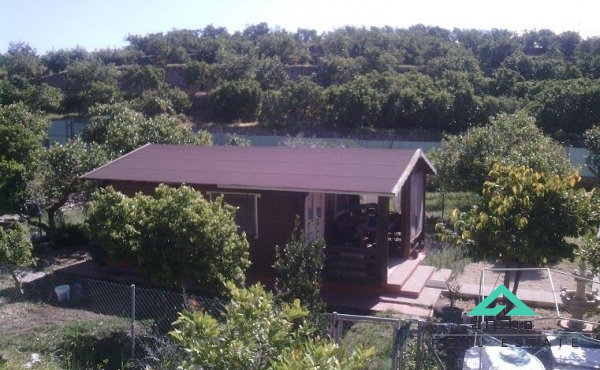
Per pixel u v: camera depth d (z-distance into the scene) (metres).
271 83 54.72
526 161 19.27
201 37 73.56
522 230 9.78
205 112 52.97
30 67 63.88
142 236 10.19
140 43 72.00
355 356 4.66
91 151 18.11
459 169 21.52
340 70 52.91
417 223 15.61
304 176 12.74
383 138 42.06
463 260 15.25
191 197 10.41
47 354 8.79
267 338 4.89
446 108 42.69
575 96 39.66
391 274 13.01
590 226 9.84
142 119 22.94
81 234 17.56
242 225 13.10
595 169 30.73
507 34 67.94
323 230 13.95
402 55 58.28
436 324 7.68
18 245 11.80
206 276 10.06
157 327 9.78
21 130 18.81
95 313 10.75
